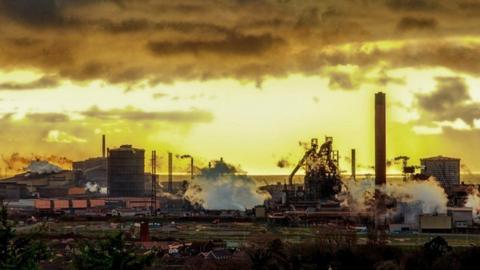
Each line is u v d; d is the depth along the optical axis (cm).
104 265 11200
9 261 10669
